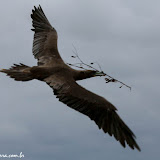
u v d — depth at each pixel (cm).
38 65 1652
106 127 1427
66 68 1588
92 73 1605
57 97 1480
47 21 1875
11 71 1589
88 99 1455
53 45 1744
